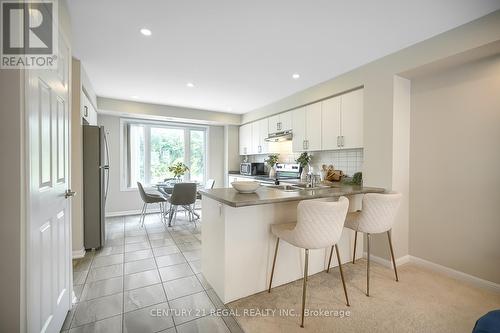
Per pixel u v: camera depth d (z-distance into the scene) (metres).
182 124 5.64
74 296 1.89
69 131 1.72
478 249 2.16
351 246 2.70
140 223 4.32
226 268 1.88
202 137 5.97
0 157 1.00
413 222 2.63
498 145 2.03
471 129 2.19
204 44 2.34
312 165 4.16
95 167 2.94
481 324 0.99
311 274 2.35
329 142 3.40
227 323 1.65
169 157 5.55
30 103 1.07
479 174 2.15
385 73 2.56
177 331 1.57
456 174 2.30
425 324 1.65
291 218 2.22
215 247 2.04
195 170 5.88
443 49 2.09
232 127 5.93
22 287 1.04
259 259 2.04
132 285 2.14
